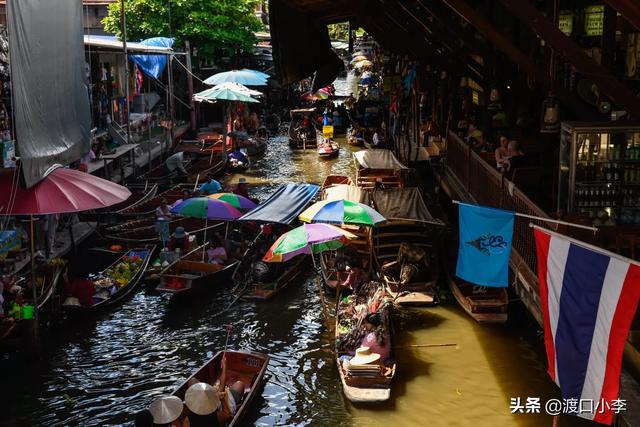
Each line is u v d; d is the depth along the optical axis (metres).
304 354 14.35
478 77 20.75
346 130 43.28
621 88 10.28
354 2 16.73
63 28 16.56
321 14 17.59
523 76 17.53
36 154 13.90
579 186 11.66
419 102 28.44
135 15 38.03
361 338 13.41
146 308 16.72
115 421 12.03
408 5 20.27
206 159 31.80
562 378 7.87
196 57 42.22
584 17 14.38
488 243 10.18
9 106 17.55
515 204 13.41
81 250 19.98
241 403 11.88
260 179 30.55
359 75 65.81
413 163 26.11
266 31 51.31
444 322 15.41
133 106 36.38
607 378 7.48
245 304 16.92
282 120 47.28
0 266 15.91
